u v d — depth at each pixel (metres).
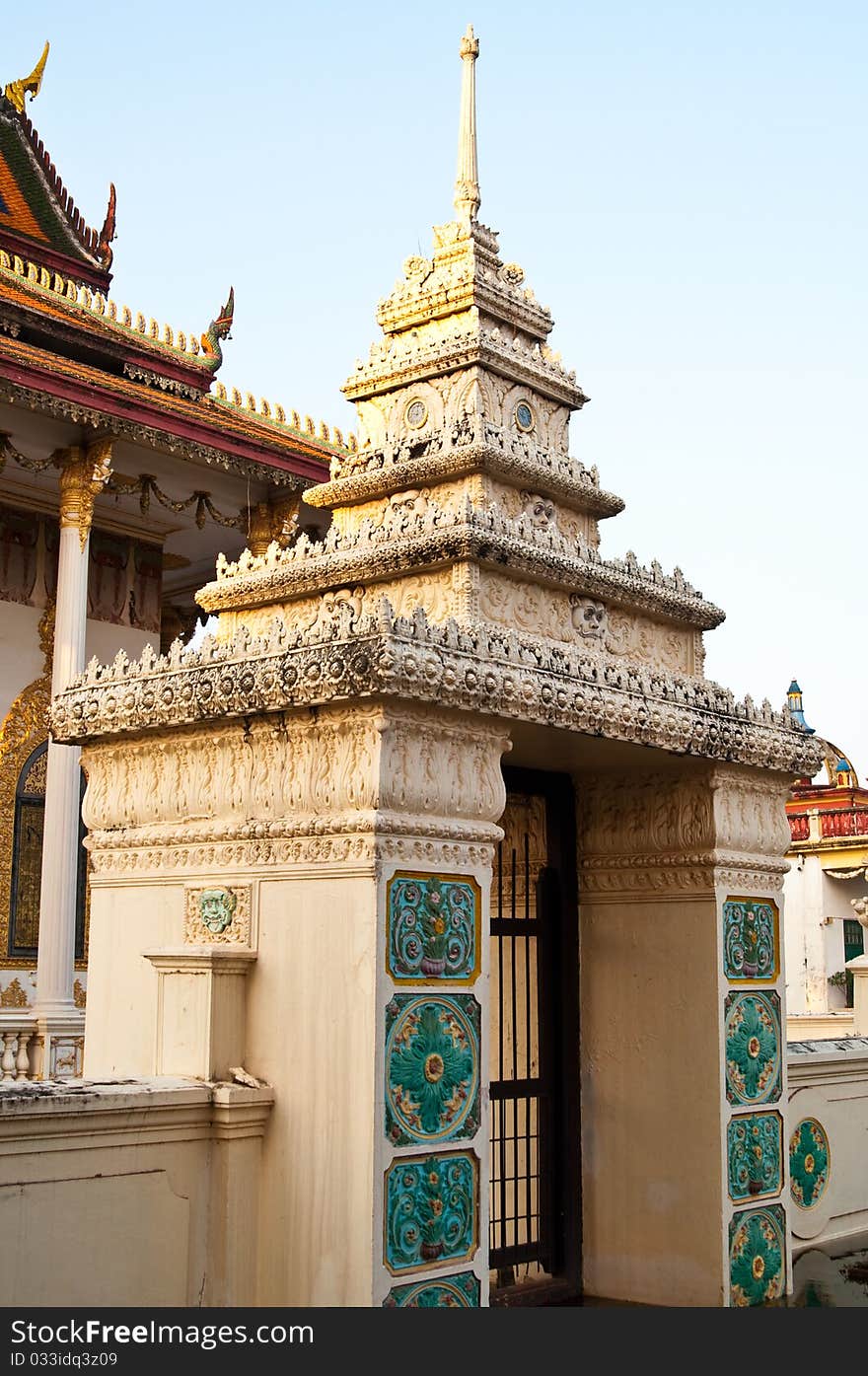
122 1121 5.96
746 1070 8.39
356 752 6.26
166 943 7.10
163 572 25.53
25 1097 5.61
